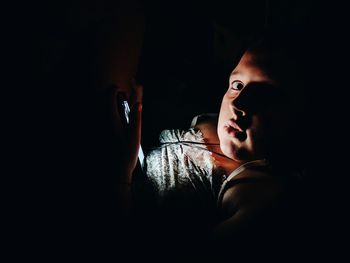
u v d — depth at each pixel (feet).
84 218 2.60
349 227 2.70
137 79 4.61
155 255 2.62
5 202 2.54
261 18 4.94
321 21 4.29
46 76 2.62
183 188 3.07
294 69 3.03
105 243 2.55
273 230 2.60
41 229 2.53
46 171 2.65
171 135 3.70
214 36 4.98
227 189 2.95
